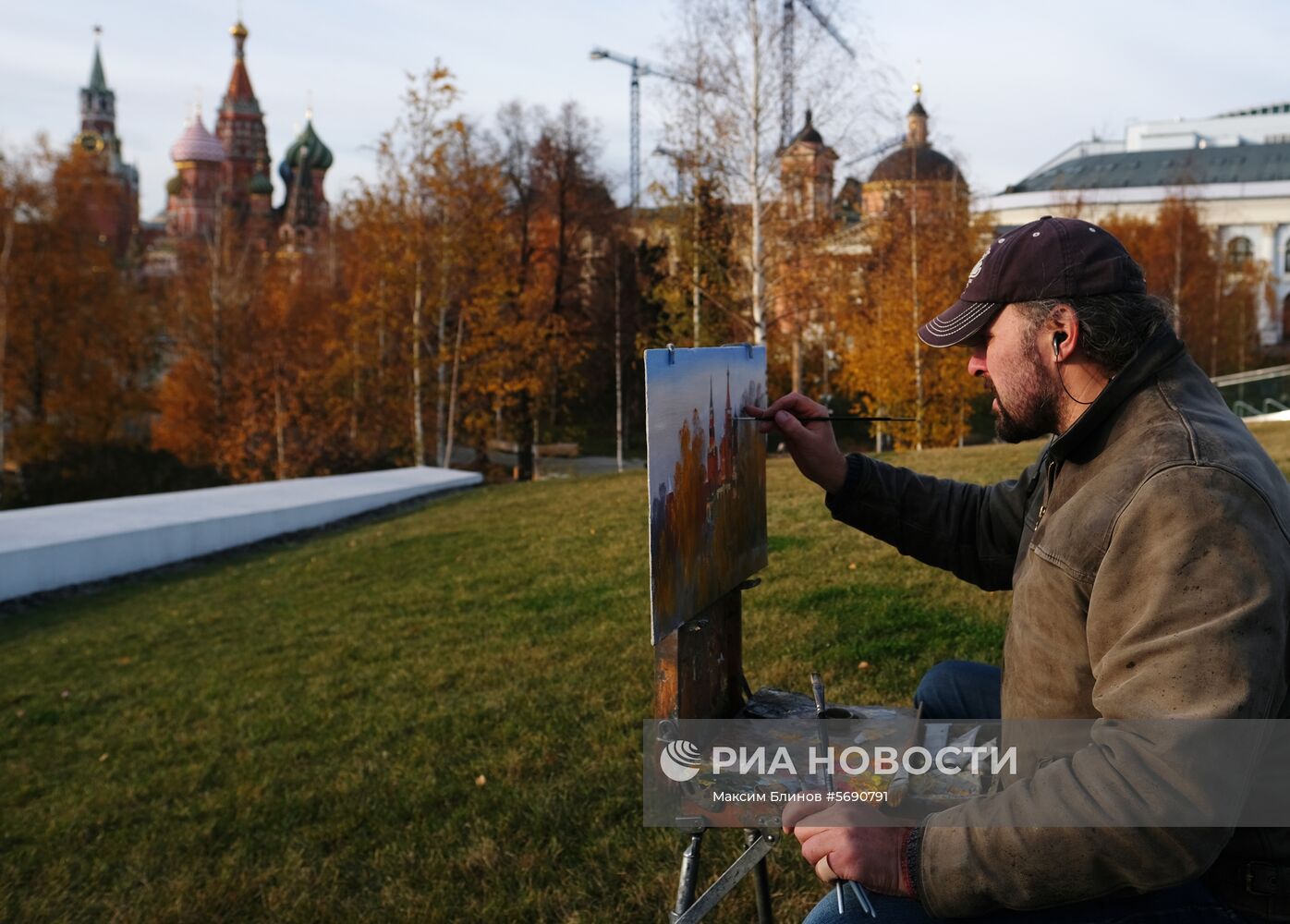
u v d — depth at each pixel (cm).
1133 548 132
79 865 392
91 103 14912
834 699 421
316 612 851
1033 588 147
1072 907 142
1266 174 6594
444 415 2988
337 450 2714
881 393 2384
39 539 1190
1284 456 1023
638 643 578
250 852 380
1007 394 157
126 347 3556
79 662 798
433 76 2420
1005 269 153
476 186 2555
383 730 493
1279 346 5466
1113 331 145
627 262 4022
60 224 3338
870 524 208
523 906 307
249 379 3183
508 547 1014
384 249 2533
